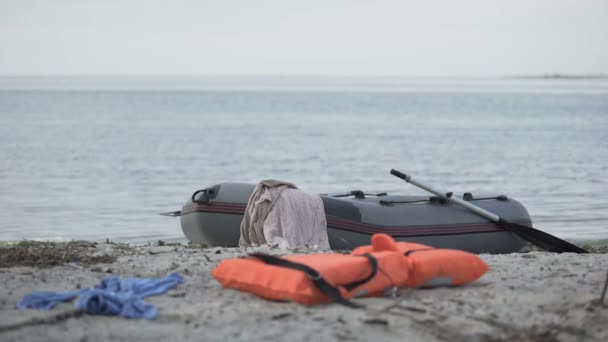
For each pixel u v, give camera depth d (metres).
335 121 53.59
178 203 16.69
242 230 8.23
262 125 47.84
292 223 7.91
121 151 29.31
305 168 24.36
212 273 5.49
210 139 35.81
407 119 57.38
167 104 90.44
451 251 5.54
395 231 8.58
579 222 14.17
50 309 4.79
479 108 82.31
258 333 4.32
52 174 22.02
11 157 26.47
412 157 28.00
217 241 8.74
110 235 12.55
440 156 28.39
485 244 8.98
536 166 24.95
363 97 135.00
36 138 35.16
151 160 26.27
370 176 22.39
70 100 102.44
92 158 26.58
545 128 46.09
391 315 4.69
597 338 4.38
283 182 8.27
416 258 5.34
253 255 5.30
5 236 12.52
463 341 4.26
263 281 5.08
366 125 48.59
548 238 8.79
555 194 18.36
